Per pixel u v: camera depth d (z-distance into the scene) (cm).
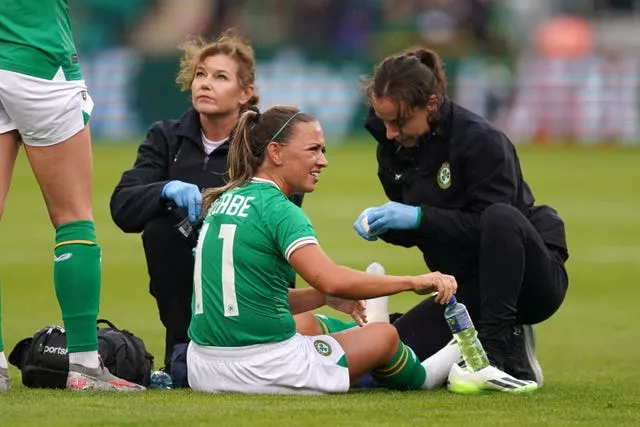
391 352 2258
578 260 5128
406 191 2531
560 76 11000
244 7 12194
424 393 2266
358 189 7881
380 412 1980
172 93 10919
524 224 2353
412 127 2409
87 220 2258
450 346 2373
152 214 2439
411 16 11981
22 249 5219
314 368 2173
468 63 10944
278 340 2164
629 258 5188
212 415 1908
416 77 2366
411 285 2147
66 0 2250
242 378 2164
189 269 2466
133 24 12138
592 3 13912
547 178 8569
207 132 2561
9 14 2178
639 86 10956
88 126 2267
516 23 13238
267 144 2217
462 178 2447
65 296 2236
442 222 2395
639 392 2391
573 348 3266
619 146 10919
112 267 4828
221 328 2170
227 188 2247
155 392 2198
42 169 2228
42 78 2183
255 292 2150
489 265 2342
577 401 2194
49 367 2266
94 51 11344
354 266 4756
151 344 3206
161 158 2580
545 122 11044
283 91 10950
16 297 4075
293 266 2142
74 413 1925
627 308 4028
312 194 7581
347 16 12156
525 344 2486
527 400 2180
